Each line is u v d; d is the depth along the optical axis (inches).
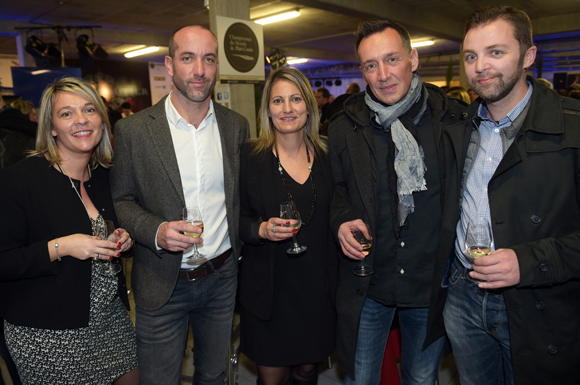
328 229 72.1
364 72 63.2
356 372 69.9
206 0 184.4
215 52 65.5
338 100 133.3
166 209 65.0
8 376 99.8
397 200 62.3
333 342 72.8
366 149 65.1
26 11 311.9
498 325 55.8
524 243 48.9
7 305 58.6
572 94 179.2
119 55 521.0
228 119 72.9
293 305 70.0
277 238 62.7
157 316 65.9
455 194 57.5
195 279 67.1
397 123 62.0
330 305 71.8
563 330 49.4
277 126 69.5
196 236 61.4
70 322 58.4
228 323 73.4
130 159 65.5
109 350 63.7
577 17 369.7
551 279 45.8
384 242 65.0
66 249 55.4
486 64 49.1
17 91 291.6
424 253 63.5
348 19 370.9
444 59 645.3
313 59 618.8
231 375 80.7
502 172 50.7
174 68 64.5
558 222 48.6
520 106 51.1
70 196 60.3
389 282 65.3
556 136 47.9
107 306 63.4
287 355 70.0
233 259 73.4
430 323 62.6
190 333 123.8
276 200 70.1
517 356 51.2
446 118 62.6
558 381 50.2
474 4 340.5
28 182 57.4
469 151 56.7
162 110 66.9
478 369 61.7
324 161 73.5
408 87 62.1
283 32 433.7
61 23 354.9
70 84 59.2
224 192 70.5
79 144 58.8
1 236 55.5
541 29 390.6
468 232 52.0
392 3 318.3
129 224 63.2
